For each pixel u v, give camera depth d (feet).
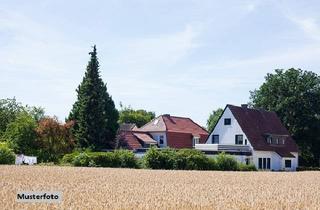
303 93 284.00
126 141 250.16
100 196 53.83
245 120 235.61
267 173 153.48
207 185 82.79
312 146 284.00
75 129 245.04
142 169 151.94
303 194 67.56
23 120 209.77
